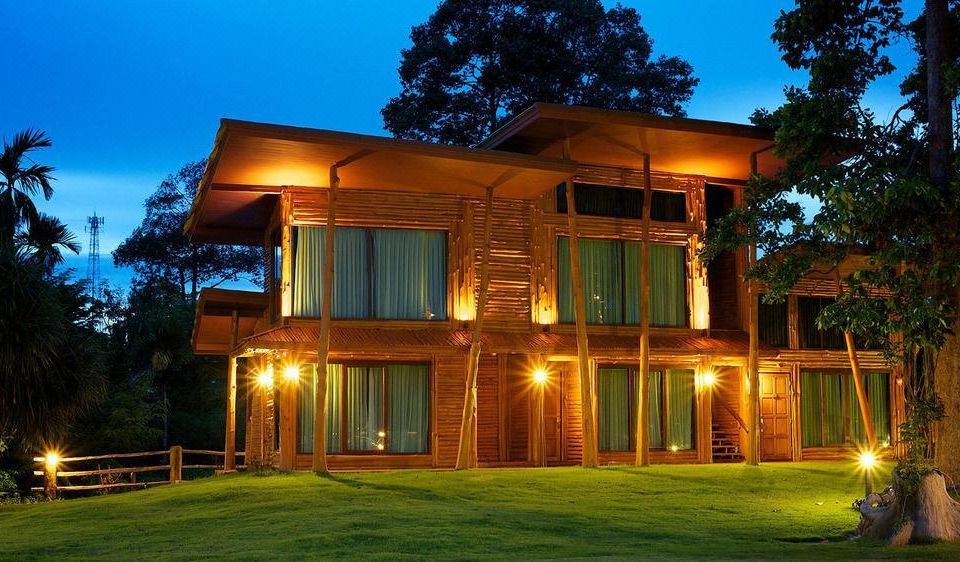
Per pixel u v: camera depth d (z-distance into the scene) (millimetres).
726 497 19375
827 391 28781
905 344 18984
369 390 23562
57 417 21203
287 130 19578
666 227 26766
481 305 22703
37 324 20062
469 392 22594
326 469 21297
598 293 26047
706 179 27359
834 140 20781
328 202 22438
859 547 13906
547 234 25500
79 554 13211
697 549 13586
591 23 43219
